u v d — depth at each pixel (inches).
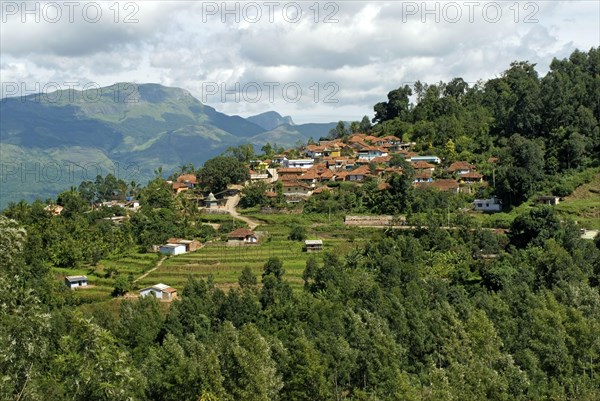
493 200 5885.8
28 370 1389.0
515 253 4301.2
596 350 2834.6
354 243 5295.3
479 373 2423.7
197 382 2193.7
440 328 2965.1
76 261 5270.7
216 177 7362.2
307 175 7185.0
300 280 4559.5
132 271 5068.9
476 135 7711.6
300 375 2410.2
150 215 6195.9
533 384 2605.8
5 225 1464.1
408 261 4365.2
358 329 2878.9
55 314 3179.1
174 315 3395.7
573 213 5536.4
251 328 2571.4
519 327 3014.3
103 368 1449.3
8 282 1427.2
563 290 3351.4
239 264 5068.9
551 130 6815.9
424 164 6899.6
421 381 2664.9
